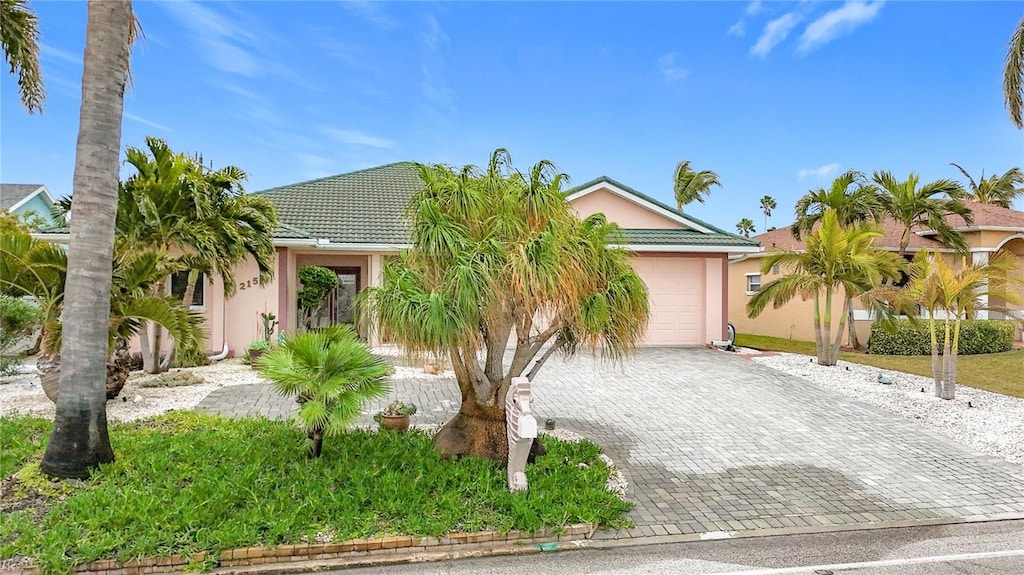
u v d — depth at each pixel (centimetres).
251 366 1237
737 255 1791
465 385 654
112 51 577
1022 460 736
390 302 554
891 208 1789
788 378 1229
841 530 533
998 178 3797
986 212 2112
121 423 766
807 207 1847
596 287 614
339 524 478
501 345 645
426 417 870
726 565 465
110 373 895
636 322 645
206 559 438
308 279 1738
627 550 488
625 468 685
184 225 1023
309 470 570
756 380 1205
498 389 651
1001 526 548
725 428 858
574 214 659
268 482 538
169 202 1043
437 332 527
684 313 1700
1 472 566
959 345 1691
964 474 682
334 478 554
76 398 564
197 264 1090
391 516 498
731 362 1415
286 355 613
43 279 839
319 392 577
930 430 864
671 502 588
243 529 459
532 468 612
